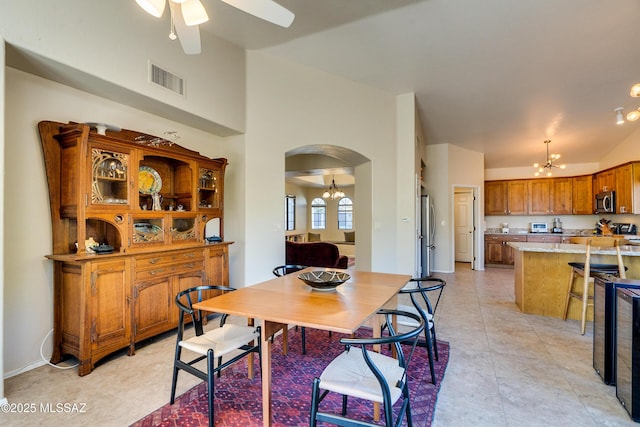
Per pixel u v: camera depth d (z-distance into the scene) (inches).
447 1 114.6
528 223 312.8
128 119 124.5
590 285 143.3
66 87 106.7
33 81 99.5
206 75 139.5
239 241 159.9
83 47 97.0
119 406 79.0
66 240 105.7
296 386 88.0
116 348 102.7
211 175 145.3
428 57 153.9
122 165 107.9
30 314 99.4
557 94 181.9
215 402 80.7
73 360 104.3
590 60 148.3
